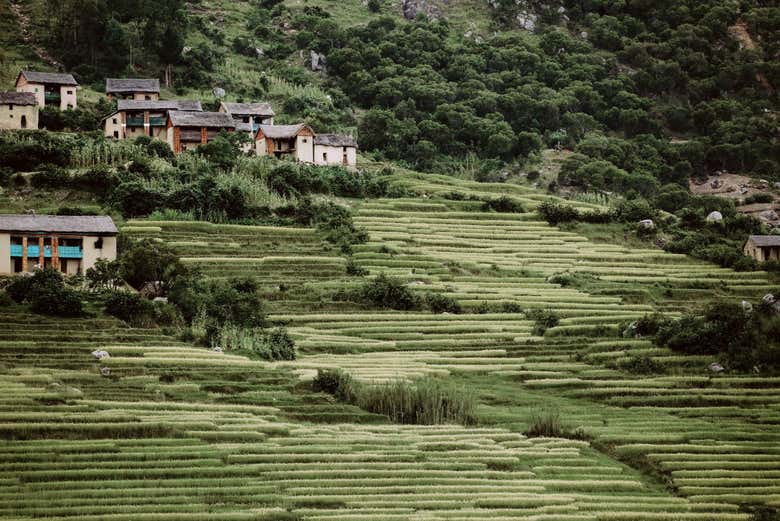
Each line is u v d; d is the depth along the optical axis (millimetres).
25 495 135125
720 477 165250
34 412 157375
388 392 180000
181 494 140625
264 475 148625
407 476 152375
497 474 156500
